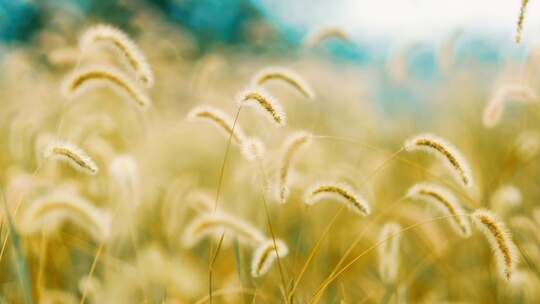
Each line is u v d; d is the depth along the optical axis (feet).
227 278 4.09
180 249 4.16
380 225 4.41
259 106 3.49
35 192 4.18
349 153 5.76
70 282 4.07
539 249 4.01
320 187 3.47
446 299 4.11
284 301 3.51
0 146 5.51
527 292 3.99
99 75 3.73
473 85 6.47
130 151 4.88
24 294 3.40
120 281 3.93
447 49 5.16
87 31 3.76
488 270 4.00
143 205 4.52
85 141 4.58
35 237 3.98
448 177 4.69
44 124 5.21
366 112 7.38
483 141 5.57
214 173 5.97
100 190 4.57
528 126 5.56
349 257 4.27
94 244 4.37
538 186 5.01
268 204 4.40
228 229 3.56
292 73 3.76
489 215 3.40
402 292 3.87
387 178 4.96
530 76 4.40
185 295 3.97
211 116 3.63
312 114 6.46
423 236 4.21
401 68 5.74
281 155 3.53
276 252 3.39
